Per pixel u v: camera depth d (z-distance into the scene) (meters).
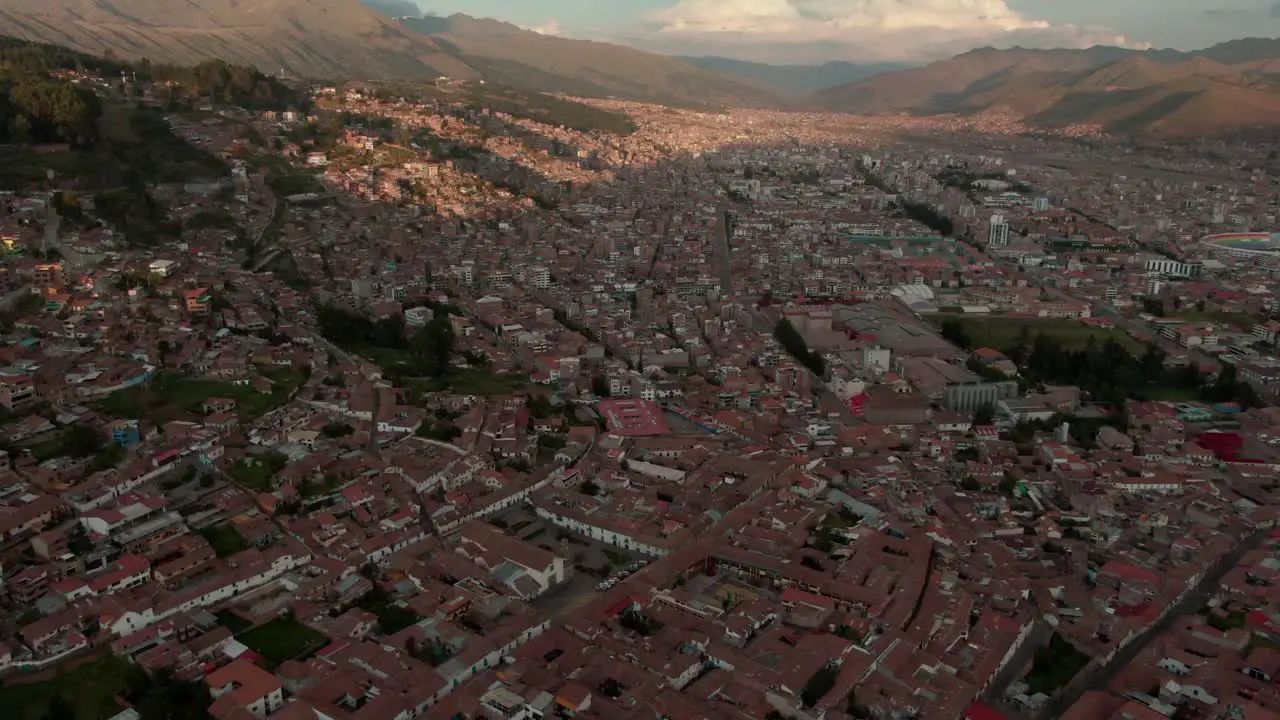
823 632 195.38
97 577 191.00
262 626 191.25
